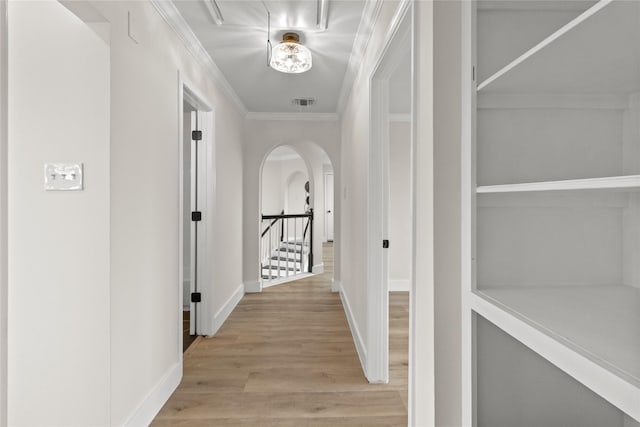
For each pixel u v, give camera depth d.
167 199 2.20
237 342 3.04
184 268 4.08
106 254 1.55
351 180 3.47
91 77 1.55
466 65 1.14
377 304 2.35
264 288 4.98
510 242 1.14
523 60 0.91
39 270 1.55
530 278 1.14
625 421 1.14
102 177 1.55
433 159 1.17
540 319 0.86
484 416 1.15
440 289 1.17
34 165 1.55
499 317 0.94
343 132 4.29
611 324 0.83
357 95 3.01
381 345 2.35
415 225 1.37
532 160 1.14
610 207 1.09
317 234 6.16
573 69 0.97
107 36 1.54
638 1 0.67
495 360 1.15
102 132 1.55
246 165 4.69
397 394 2.21
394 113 4.70
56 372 1.56
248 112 4.58
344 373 2.48
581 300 0.99
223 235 3.61
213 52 2.77
